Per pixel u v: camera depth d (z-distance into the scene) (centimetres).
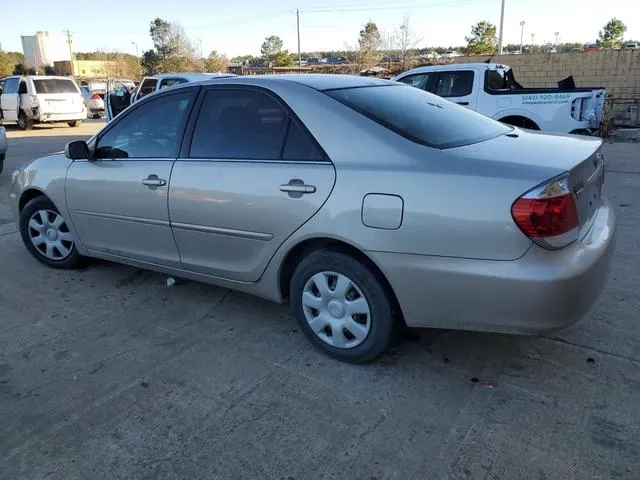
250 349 343
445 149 286
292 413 279
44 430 272
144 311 400
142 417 279
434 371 311
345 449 252
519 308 258
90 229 435
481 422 267
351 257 299
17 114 1909
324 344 326
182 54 6238
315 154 308
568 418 267
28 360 336
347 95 327
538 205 248
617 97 1622
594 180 301
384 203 278
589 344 332
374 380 305
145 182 379
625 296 394
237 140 342
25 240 493
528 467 237
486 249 258
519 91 939
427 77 1021
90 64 7400
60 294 434
